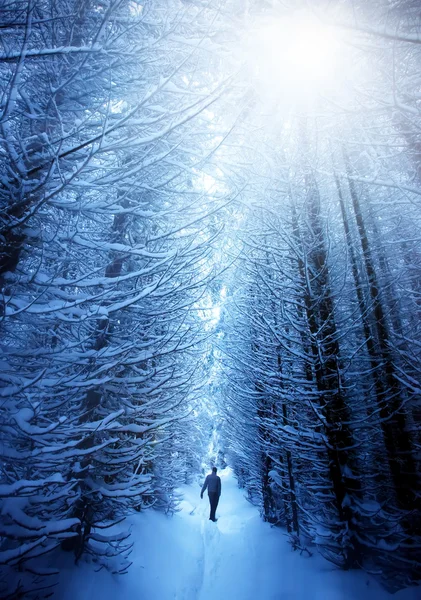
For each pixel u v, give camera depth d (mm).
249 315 5988
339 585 3529
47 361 2760
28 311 2344
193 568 5484
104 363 3193
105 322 4051
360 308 5074
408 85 3383
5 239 2516
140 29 3082
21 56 1878
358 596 3316
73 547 3691
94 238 3746
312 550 4734
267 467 7656
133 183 3078
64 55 2434
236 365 7730
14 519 2053
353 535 3842
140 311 3668
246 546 5949
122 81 3129
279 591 3811
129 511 5176
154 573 4430
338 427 4148
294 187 5168
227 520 9203
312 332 4562
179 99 3227
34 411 2213
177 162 3344
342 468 4117
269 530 6477
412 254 5734
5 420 2281
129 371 4453
